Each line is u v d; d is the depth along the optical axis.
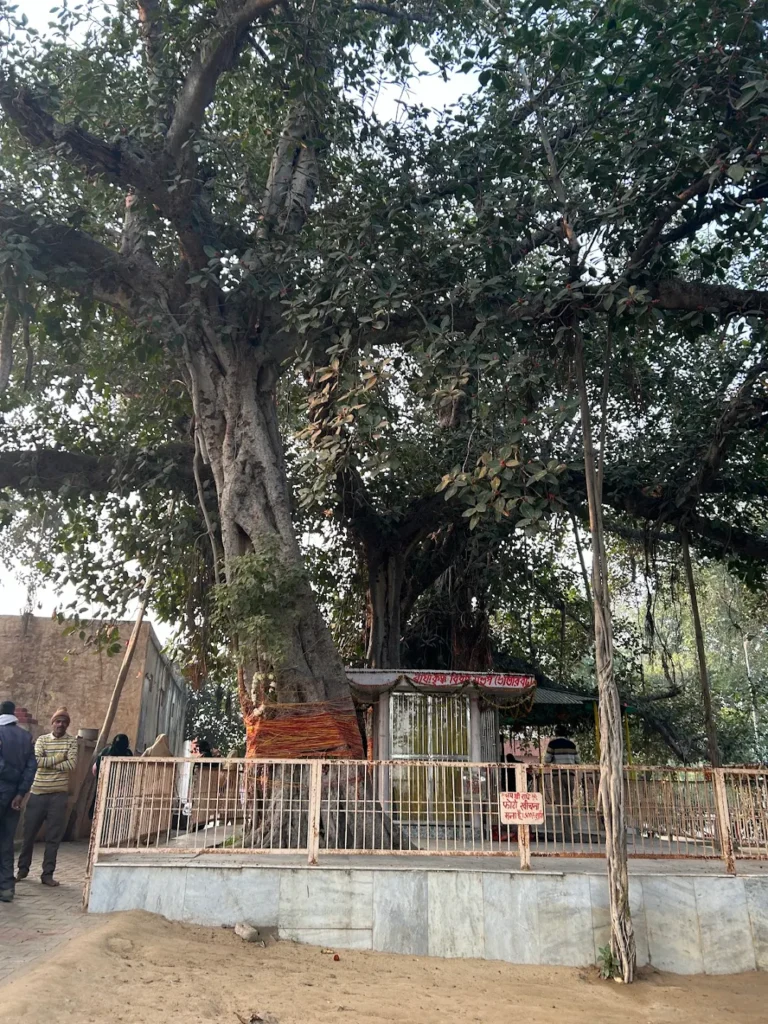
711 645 32.25
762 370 12.50
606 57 9.86
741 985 6.90
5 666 23.14
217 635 14.18
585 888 7.33
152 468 13.74
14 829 7.48
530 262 13.84
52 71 11.69
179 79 11.52
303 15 11.25
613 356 13.72
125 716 22.88
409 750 11.27
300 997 5.56
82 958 5.41
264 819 8.85
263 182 13.66
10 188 10.88
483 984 6.41
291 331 11.48
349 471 14.87
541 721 15.73
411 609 17.75
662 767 8.51
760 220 10.07
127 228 12.48
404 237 11.01
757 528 15.95
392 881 7.25
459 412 14.00
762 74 9.02
